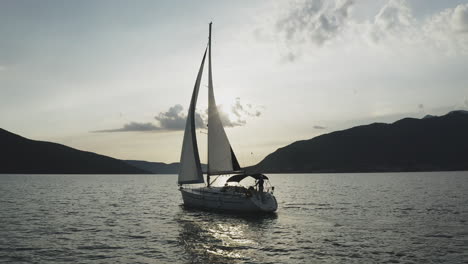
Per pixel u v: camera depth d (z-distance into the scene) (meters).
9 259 16.00
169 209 36.03
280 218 28.42
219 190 31.44
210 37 33.66
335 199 46.16
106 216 30.59
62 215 31.09
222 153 32.81
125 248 18.22
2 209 34.91
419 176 145.25
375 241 19.53
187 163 33.94
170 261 15.75
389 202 40.53
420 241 19.39
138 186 92.31
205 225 25.20
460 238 20.06
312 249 17.81
